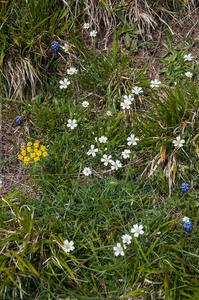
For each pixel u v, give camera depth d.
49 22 1.11
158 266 0.90
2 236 0.90
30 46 1.10
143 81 1.10
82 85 1.12
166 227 0.92
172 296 0.87
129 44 1.15
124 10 1.17
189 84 1.08
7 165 1.03
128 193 0.96
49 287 0.88
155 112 1.06
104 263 0.91
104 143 1.03
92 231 0.93
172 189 0.98
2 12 1.08
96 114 1.05
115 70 1.11
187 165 0.99
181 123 1.02
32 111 1.07
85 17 1.17
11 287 0.88
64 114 1.07
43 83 1.12
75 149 1.02
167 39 1.16
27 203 0.97
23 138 1.06
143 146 1.03
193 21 1.16
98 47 1.16
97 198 0.97
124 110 1.08
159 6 1.17
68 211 0.95
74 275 0.90
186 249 0.91
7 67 1.10
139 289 0.86
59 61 1.12
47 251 0.91
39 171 1.01
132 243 0.92
